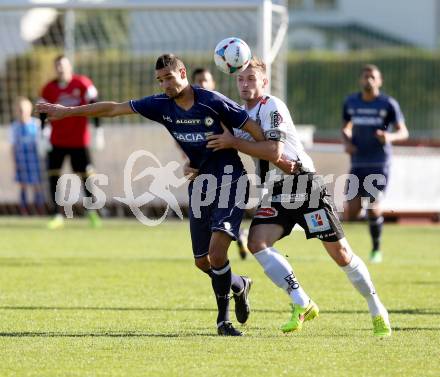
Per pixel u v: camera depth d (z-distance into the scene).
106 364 20.70
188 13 72.00
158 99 24.44
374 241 43.69
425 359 21.33
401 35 130.88
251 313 28.55
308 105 91.94
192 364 20.69
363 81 44.28
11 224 61.03
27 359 21.27
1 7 56.38
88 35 74.56
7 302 30.45
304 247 50.31
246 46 25.22
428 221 66.69
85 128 54.50
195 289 33.84
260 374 19.72
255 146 23.59
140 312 28.58
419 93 93.31
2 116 75.38
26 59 74.75
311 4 135.38
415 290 33.81
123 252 46.19
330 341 23.56
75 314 28.08
